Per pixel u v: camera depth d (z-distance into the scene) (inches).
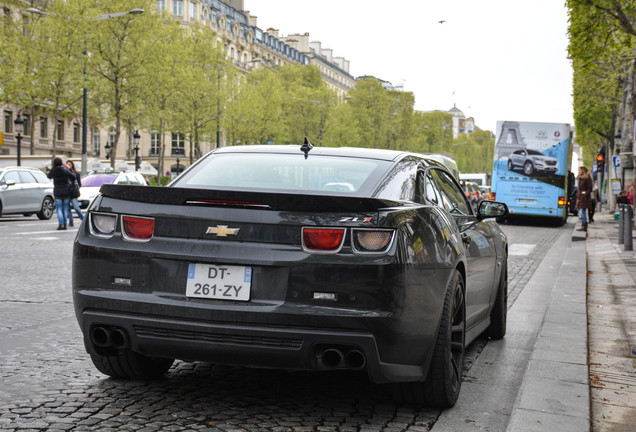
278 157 190.9
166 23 2053.4
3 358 213.8
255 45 4239.7
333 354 150.9
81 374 197.2
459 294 183.0
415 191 183.2
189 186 179.6
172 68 1955.0
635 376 211.3
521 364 228.7
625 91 1229.7
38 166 1754.4
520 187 1185.4
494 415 172.6
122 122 2048.5
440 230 174.6
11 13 1792.6
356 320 145.5
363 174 179.0
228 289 151.4
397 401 178.5
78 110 1781.5
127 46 1718.8
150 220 159.3
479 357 236.4
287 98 3088.1
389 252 148.3
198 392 181.5
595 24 762.8
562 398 177.9
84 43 1624.0
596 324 295.1
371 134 3634.4
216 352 152.3
